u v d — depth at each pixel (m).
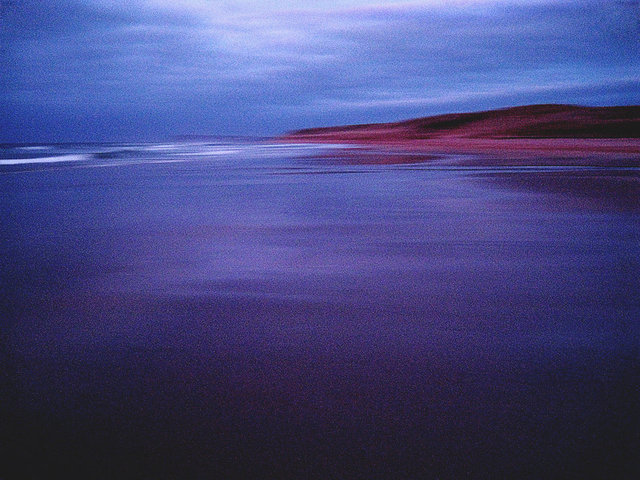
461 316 2.54
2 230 4.95
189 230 4.88
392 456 1.44
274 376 1.93
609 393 1.78
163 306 2.72
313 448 1.48
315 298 2.84
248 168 12.94
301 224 5.12
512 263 3.56
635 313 2.56
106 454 1.46
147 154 22.19
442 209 5.90
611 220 5.05
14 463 1.42
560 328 2.38
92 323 2.48
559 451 1.45
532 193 7.05
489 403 1.72
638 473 1.36
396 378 1.90
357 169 11.91
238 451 1.47
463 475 1.36
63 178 10.68
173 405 1.72
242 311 2.64
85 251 4.03
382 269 3.42
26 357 2.11
